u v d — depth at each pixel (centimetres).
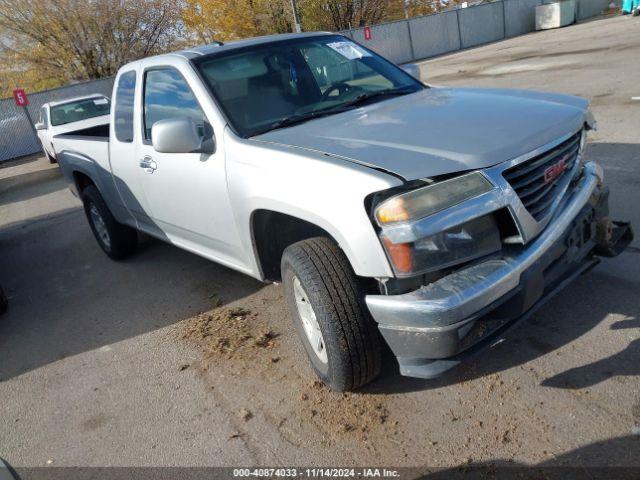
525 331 332
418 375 253
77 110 1309
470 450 255
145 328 432
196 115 368
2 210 1026
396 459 258
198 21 3098
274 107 362
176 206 405
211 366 361
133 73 441
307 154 286
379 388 308
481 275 246
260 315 415
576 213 287
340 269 273
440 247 243
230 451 284
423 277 252
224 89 362
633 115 752
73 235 741
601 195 315
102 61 2677
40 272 618
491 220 253
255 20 3112
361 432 279
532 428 260
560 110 303
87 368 390
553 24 2977
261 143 321
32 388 379
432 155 256
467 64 1948
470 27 3011
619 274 370
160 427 312
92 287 539
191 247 435
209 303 451
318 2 3088
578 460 238
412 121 305
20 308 524
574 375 288
